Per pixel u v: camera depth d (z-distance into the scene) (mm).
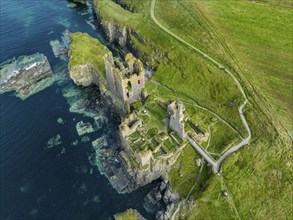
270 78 113125
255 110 102188
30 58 139375
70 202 92375
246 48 125875
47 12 175000
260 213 83688
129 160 95500
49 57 141250
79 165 101125
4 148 105625
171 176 93938
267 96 106750
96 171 99375
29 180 97562
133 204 91625
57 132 110562
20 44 149375
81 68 124625
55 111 117750
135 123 98938
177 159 95562
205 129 99812
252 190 87562
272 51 124562
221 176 89062
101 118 114875
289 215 83562
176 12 147125
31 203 92250
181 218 85312
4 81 128250
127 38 147125
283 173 89625
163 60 129250
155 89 117750
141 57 137375
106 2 164375
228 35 132125
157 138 95875
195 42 130500
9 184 96500
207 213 84312
